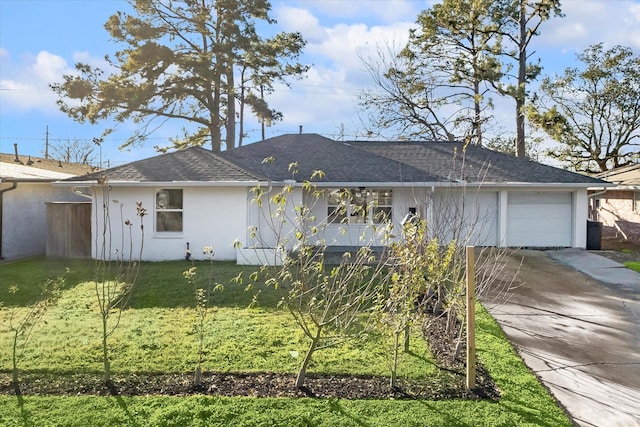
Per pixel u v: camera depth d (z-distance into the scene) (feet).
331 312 23.47
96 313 26.11
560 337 23.16
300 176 51.70
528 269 40.24
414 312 20.98
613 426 14.66
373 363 18.93
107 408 14.92
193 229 45.75
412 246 17.37
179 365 18.57
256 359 19.25
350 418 14.51
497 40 81.35
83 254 47.62
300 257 17.40
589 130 95.45
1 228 47.96
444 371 18.29
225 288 32.27
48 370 18.11
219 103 87.71
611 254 48.65
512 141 90.38
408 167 55.21
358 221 52.90
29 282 34.78
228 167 47.42
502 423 14.40
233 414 14.62
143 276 36.35
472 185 48.96
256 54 81.71
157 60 75.97
